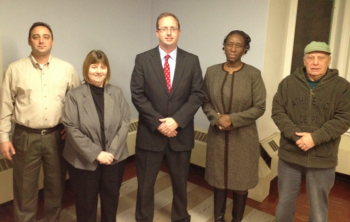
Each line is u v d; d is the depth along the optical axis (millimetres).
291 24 2762
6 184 2078
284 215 1747
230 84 1811
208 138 1949
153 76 1791
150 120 1762
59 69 1800
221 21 2703
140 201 1945
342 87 1516
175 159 1897
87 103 1688
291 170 1683
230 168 1856
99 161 1669
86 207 1783
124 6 2928
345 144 2650
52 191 1899
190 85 1854
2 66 2062
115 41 2900
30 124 1729
